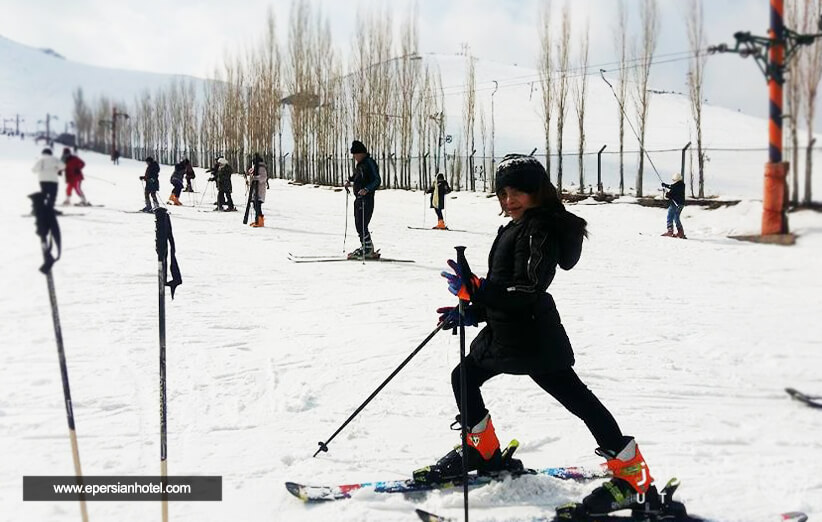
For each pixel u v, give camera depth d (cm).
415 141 4450
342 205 2266
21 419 349
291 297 716
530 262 242
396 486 281
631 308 688
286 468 304
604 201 2111
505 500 277
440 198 1560
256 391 409
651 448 332
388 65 3844
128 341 506
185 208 1789
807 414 362
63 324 542
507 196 254
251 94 3312
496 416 378
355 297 729
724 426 357
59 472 290
